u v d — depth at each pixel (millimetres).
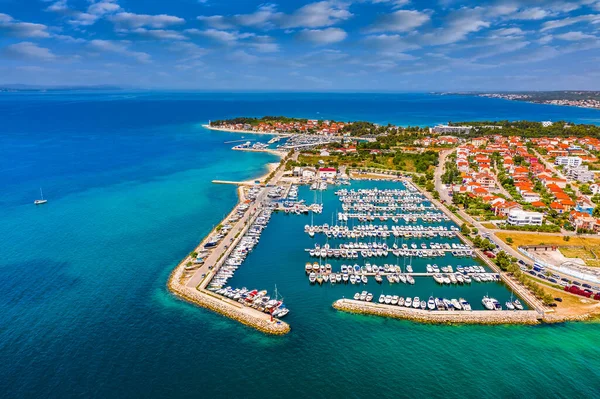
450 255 193500
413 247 199250
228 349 124250
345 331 133625
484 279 167875
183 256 188125
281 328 132250
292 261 186375
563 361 119438
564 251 189750
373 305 147000
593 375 114000
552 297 149500
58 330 132125
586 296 149625
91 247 197250
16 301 149000
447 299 153000
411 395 107000
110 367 116000
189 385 109875
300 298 153875
